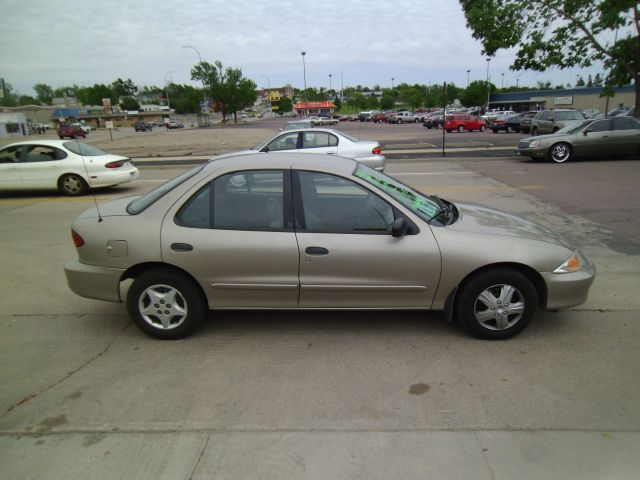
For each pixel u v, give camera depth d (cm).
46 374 357
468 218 418
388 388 332
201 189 395
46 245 723
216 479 251
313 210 390
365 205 390
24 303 496
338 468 257
